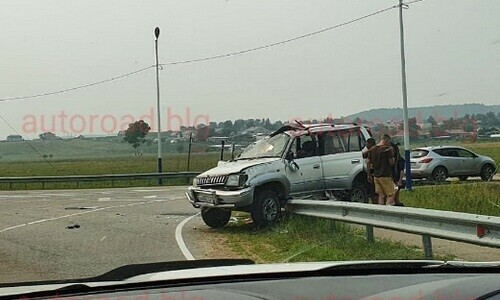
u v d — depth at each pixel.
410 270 2.98
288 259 11.13
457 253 11.14
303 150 16.28
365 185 17.17
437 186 26.33
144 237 14.62
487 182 29.12
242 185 15.09
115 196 28.33
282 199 15.64
